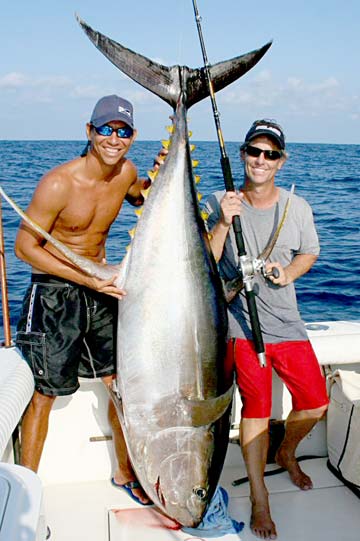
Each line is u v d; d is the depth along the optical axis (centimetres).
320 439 326
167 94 261
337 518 273
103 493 291
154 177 247
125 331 236
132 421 238
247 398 273
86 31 253
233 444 316
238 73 262
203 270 242
